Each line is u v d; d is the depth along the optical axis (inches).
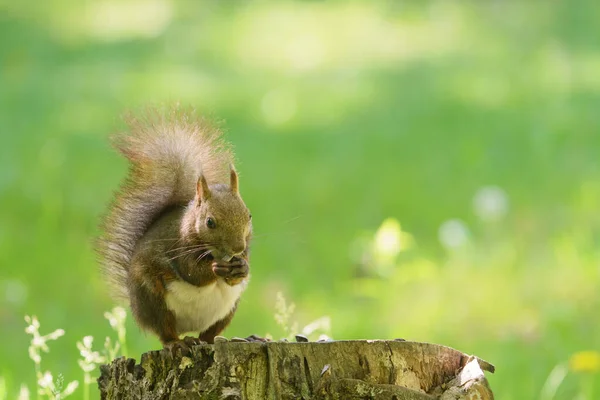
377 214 586.9
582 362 337.7
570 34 1087.6
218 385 219.6
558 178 634.8
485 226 545.0
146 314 252.1
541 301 452.1
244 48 1089.4
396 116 805.2
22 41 1079.6
